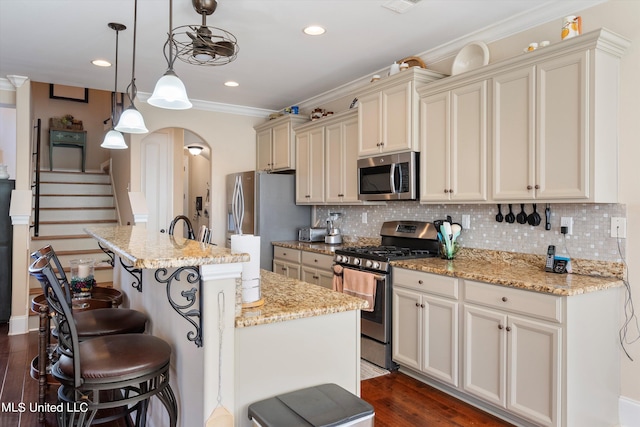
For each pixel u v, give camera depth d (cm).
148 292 240
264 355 158
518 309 235
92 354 167
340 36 320
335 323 177
